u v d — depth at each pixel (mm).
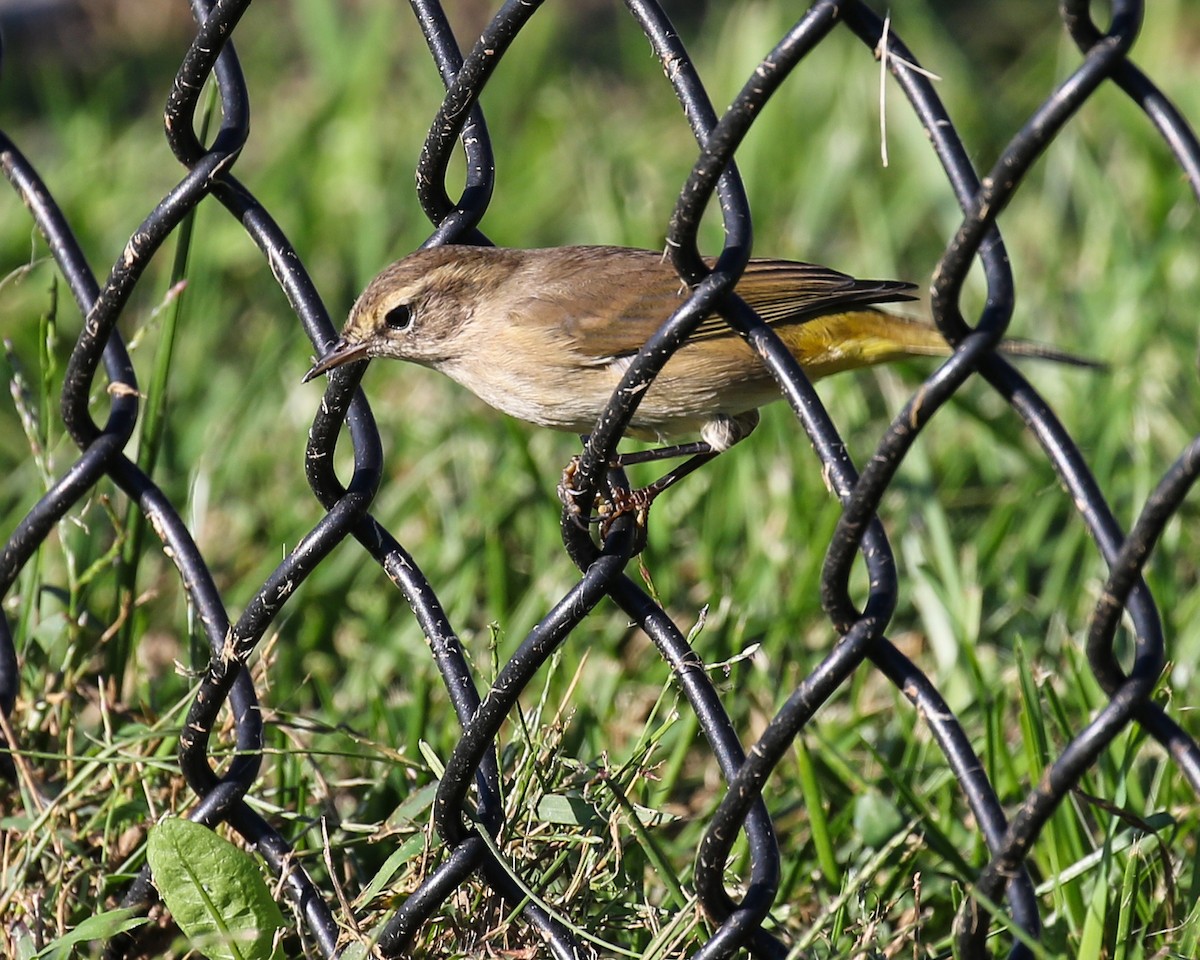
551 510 11211
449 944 6398
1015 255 16344
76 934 6301
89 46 22938
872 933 6113
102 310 6879
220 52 6453
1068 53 19094
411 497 11914
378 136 18453
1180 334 13633
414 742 8555
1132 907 6512
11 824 7184
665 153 18391
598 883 6613
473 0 23484
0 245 15914
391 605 11023
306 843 7590
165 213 6641
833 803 8562
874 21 5023
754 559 10930
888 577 5164
